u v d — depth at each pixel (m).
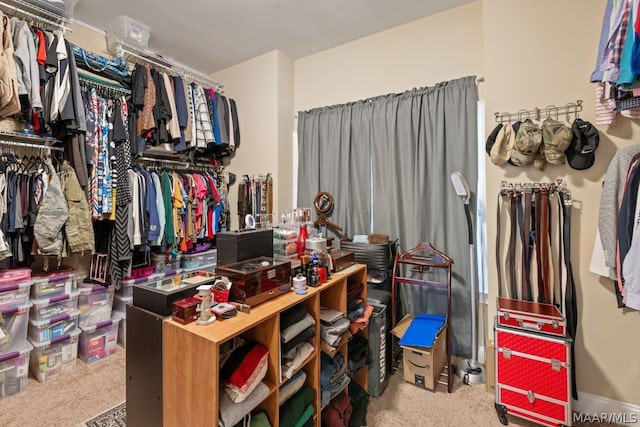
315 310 1.49
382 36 2.89
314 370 1.48
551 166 1.94
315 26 2.80
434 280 2.56
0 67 1.81
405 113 2.68
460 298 2.45
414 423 1.75
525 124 1.91
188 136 2.98
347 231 2.96
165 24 2.76
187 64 3.55
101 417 1.77
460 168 2.45
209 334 1.02
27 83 1.95
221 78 3.67
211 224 3.25
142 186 2.66
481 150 2.45
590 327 1.84
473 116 2.41
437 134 2.53
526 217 1.99
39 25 2.23
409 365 2.14
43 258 2.52
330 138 3.09
